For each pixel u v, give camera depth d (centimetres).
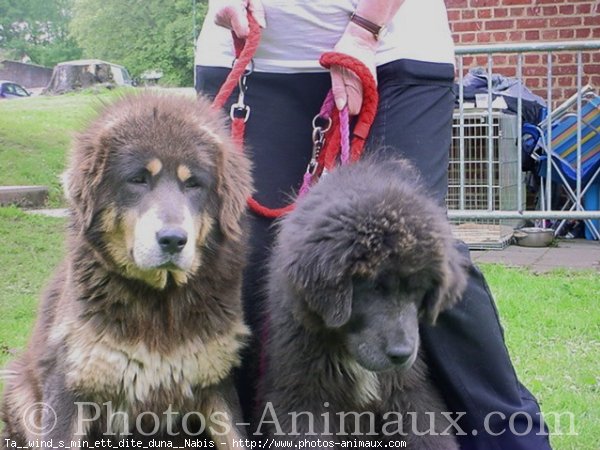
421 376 381
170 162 349
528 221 1035
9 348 625
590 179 959
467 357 389
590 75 1050
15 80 6775
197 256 358
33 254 981
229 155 377
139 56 5859
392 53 411
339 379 361
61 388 356
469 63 1097
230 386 378
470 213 877
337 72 400
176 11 5819
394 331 329
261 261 410
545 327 643
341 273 320
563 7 1039
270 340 372
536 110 990
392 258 324
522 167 958
